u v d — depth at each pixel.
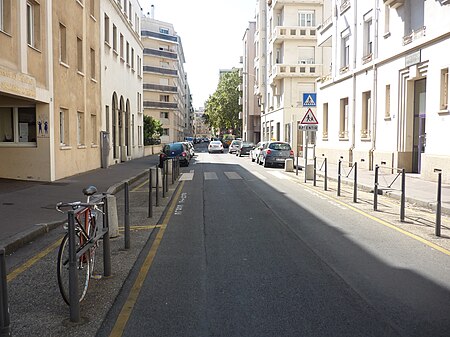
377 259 7.09
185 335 4.41
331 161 29.17
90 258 5.63
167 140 83.38
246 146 46.50
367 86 23.97
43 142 17.23
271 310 5.02
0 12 13.53
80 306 5.17
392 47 21.02
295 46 44.81
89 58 23.41
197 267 6.70
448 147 16.25
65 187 15.84
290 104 44.19
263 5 55.41
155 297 5.46
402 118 20.22
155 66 79.81
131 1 37.81
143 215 11.25
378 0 22.41
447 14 16.31
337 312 4.95
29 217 10.21
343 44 28.34
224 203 13.16
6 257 7.35
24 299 5.42
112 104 30.30
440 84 16.78
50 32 17.08
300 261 7.00
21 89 14.33
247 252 7.55
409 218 10.65
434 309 5.03
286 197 14.36
